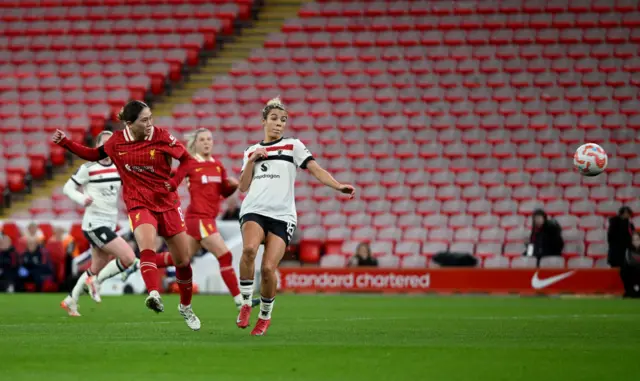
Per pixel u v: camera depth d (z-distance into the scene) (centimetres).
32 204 8038
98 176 4172
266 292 2897
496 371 2044
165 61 9431
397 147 8231
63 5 10194
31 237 6462
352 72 9006
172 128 8750
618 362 2208
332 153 8262
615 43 8906
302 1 10012
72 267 6431
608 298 5984
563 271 6253
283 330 3244
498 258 7075
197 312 4431
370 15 9644
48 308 4684
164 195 3111
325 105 8719
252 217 2867
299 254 7325
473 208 7600
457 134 8275
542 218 6544
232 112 8800
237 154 8431
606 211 7475
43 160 8362
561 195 7662
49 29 9900
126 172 3078
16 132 8812
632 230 6112
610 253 6138
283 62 9244
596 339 2858
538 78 8656
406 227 7500
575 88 8544
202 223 4241
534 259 7025
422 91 8706
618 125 8219
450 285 6347
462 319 3956
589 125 8225
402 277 6397
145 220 3047
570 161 7950
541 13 9244
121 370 2047
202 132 4288
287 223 2883
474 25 9231
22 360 2217
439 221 7538
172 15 9950
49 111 8962
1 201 8125
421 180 7931
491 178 7862
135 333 3072
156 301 2981
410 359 2239
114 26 9869
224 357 2273
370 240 7431
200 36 9669
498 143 8138
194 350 2422
